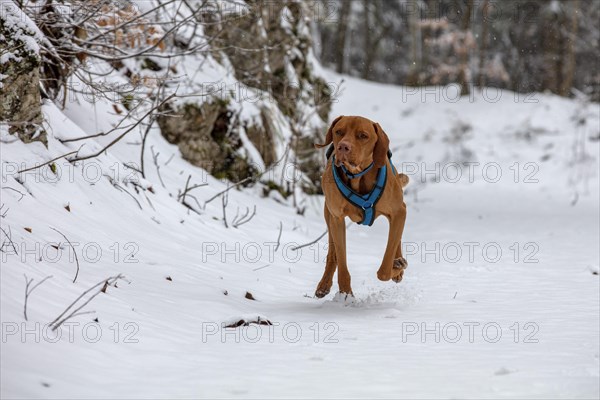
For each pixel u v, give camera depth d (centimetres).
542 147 2716
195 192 1165
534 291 863
